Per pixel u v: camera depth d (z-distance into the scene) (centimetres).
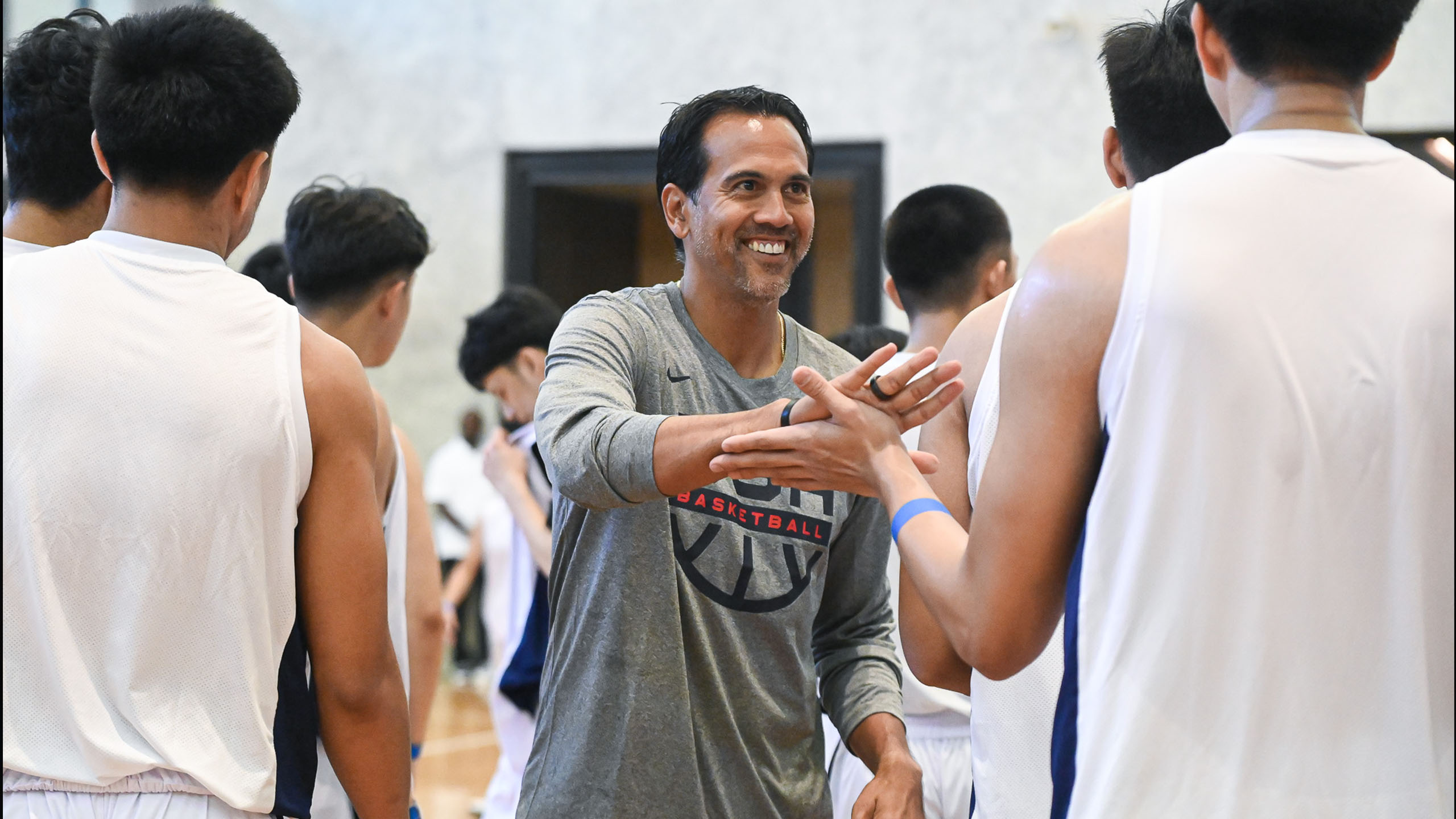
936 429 275
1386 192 196
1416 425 191
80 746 248
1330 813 192
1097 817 196
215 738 255
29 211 301
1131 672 197
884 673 322
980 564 211
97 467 249
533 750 295
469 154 1360
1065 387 203
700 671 289
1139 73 262
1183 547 194
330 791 294
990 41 1221
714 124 296
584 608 289
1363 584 193
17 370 249
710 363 300
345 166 1386
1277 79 204
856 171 1252
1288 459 191
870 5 1251
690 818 282
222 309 260
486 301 1358
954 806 375
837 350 327
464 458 1331
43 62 296
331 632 270
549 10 1340
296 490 261
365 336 400
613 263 1506
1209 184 199
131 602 250
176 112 258
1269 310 191
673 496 256
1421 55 1113
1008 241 429
